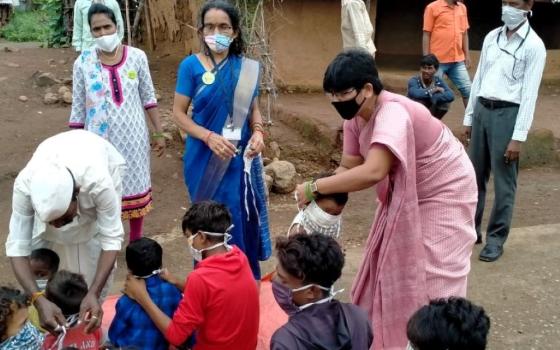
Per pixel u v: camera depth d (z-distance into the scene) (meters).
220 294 2.88
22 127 7.68
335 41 9.41
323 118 7.62
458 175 2.89
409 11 12.26
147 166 4.66
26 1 22.23
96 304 2.88
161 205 5.95
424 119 2.80
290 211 5.91
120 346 3.05
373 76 2.66
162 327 3.00
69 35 12.53
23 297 2.59
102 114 4.43
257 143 3.72
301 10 9.20
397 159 2.68
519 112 4.34
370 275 2.95
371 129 2.78
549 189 6.56
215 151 3.54
